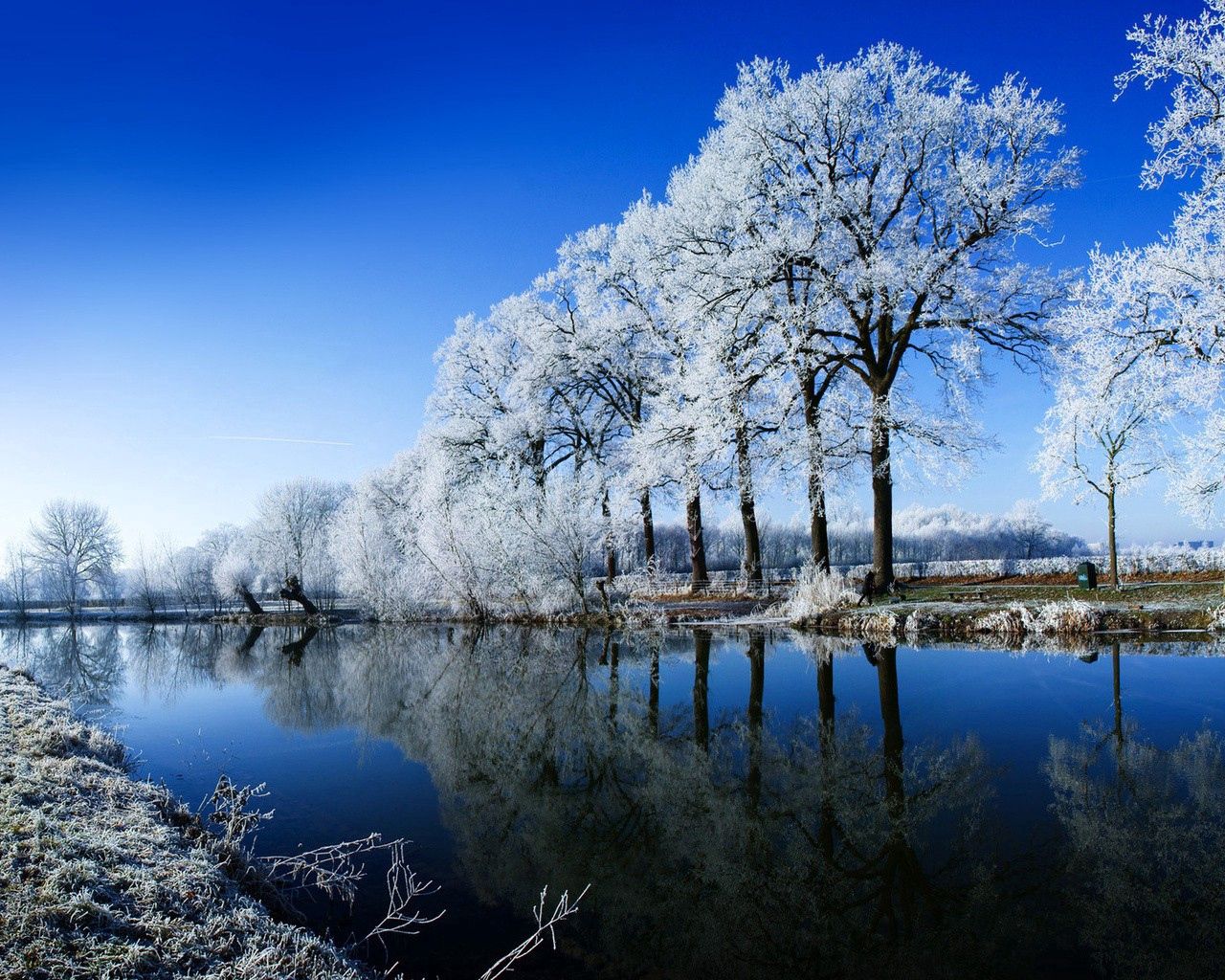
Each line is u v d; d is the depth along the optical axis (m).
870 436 21.42
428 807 8.50
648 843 7.30
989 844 6.71
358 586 36.97
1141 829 6.84
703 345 22.88
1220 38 14.62
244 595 46.69
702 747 10.45
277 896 5.72
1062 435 18.28
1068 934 5.17
